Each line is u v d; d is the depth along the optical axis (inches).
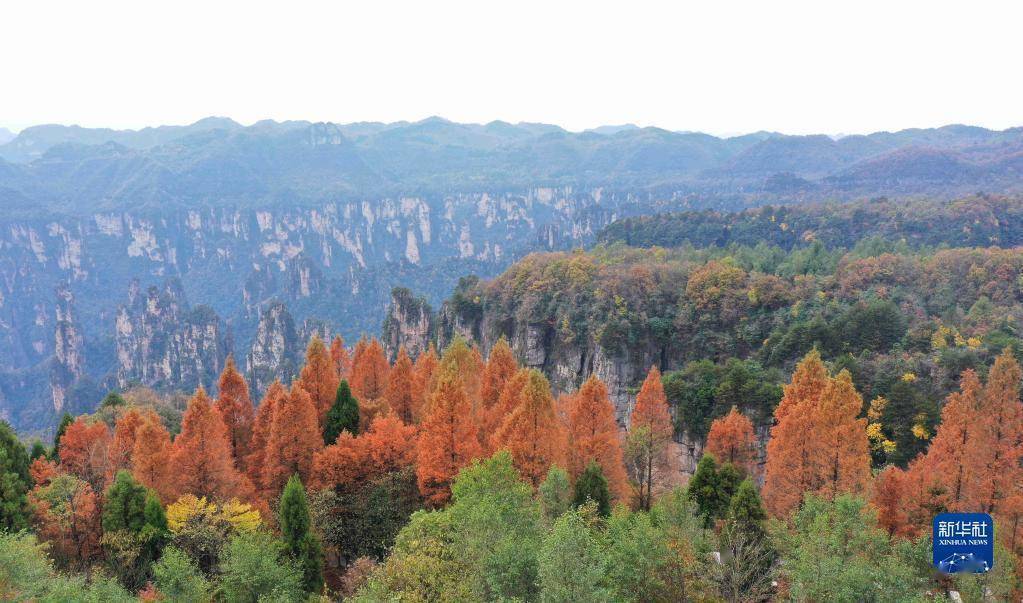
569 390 6875.0
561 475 2261.3
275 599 1841.8
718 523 2244.1
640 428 3193.9
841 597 1577.3
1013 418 2306.8
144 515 2319.1
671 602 1775.3
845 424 2508.6
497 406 3260.3
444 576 1704.0
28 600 1643.7
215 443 2699.3
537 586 1561.3
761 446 4052.7
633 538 1844.2
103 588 1806.1
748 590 1879.9
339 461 2746.1
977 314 5211.6
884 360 4468.5
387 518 2591.0
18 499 2292.1
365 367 3865.7
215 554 2204.7
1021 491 2306.8
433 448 2694.4
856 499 1889.8
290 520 2193.7
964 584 1747.0
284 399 2876.5
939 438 2571.4
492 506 1765.5
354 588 2037.4
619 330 6353.3
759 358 5556.1
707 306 6412.4
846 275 6466.5
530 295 7377.0
